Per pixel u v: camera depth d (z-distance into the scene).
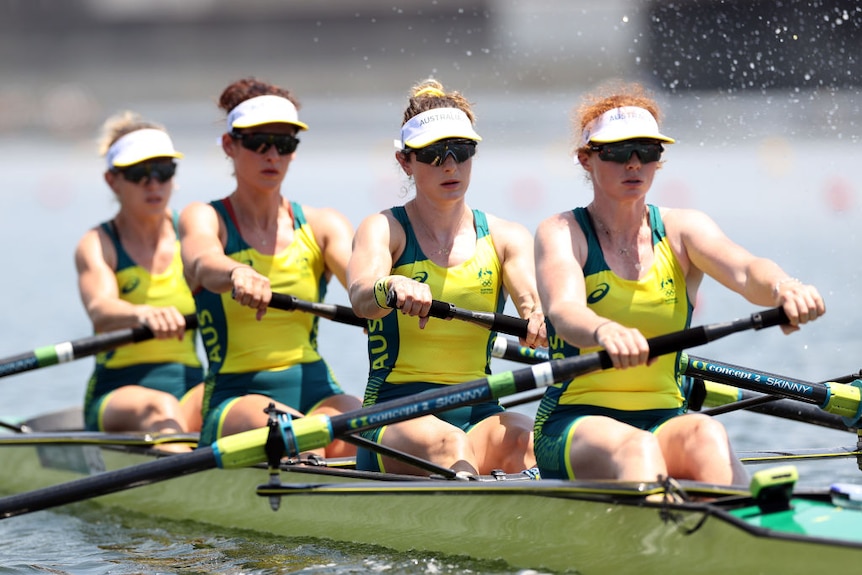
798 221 89.50
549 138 170.00
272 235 30.17
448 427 25.28
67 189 149.25
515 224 27.06
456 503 23.52
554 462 22.86
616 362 20.66
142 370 34.78
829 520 19.53
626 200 22.77
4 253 92.56
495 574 22.84
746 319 21.27
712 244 22.61
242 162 29.67
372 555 24.91
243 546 26.89
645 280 23.00
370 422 23.06
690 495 20.67
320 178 139.00
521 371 22.05
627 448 21.27
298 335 30.47
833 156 128.12
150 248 34.75
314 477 26.48
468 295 26.22
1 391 47.28
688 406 28.98
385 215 26.30
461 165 25.53
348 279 25.75
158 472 23.48
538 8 178.75
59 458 33.75
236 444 23.38
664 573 20.52
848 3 41.47
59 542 28.53
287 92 30.55
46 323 59.88
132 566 25.56
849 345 47.50
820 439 34.88
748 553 19.22
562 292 22.36
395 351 26.52
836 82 42.59
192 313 34.88
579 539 21.70
